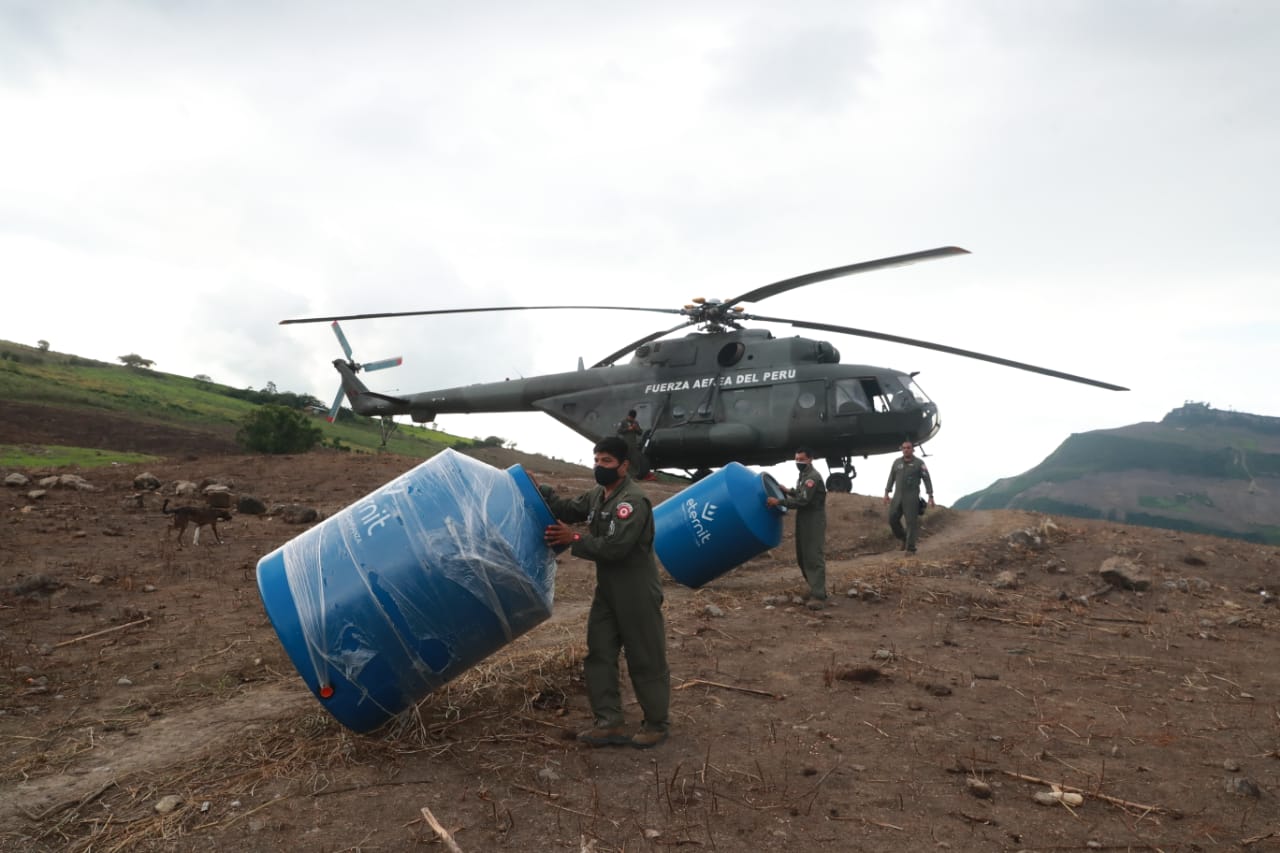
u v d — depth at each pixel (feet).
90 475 50.21
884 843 9.96
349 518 13.19
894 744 13.64
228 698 15.72
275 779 11.59
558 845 9.67
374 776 11.71
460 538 12.76
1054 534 42.96
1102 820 10.80
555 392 63.41
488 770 12.03
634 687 13.50
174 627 20.94
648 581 13.42
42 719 14.35
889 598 28.02
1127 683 18.26
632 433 56.34
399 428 206.08
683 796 11.19
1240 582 34.37
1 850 9.55
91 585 25.08
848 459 55.36
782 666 18.76
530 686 16.03
